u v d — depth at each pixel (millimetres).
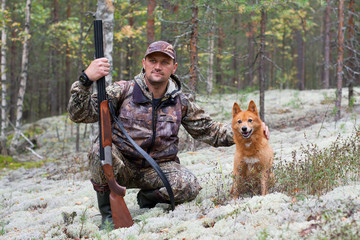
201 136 4223
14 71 21859
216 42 19391
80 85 3262
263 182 3939
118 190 3443
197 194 4133
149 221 3574
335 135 7684
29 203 5812
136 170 3934
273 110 14086
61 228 3982
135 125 3732
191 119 4090
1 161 11648
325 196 3400
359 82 19000
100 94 3334
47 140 16766
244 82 27469
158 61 3594
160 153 3891
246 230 2875
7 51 23547
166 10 10758
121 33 12789
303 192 3725
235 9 9375
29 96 29656
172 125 3850
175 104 3895
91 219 4301
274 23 18875
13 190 7445
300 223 2773
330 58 24641
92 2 16484
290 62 30297
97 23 3346
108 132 3363
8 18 13117
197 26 9156
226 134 4078
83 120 3547
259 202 3469
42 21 15031
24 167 11117
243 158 4051
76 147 13781
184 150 9680
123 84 3844
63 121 19750
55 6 19328
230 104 15391
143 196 4340
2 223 4844
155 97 3799
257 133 3955
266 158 3984
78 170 9016
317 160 4215
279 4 9195
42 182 7953
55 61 27828
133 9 13305
